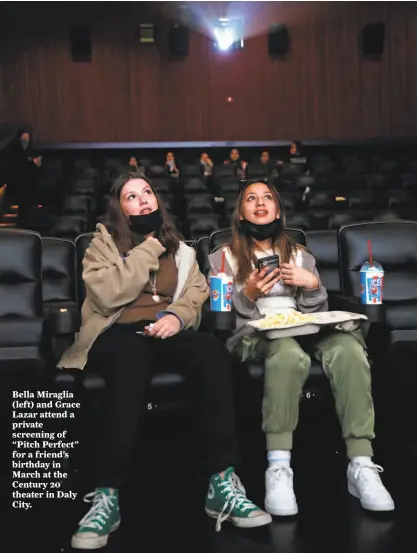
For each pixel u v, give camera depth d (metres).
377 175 11.50
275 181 11.06
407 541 2.05
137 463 2.82
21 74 14.35
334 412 2.69
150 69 14.55
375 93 14.73
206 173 12.16
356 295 3.13
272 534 2.12
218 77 14.62
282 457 2.31
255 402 2.57
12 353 2.53
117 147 14.02
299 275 2.67
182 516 2.30
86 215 8.98
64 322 2.46
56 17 14.34
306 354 2.39
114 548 2.07
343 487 2.51
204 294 2.65
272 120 14.70
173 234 2.72
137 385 2.26
